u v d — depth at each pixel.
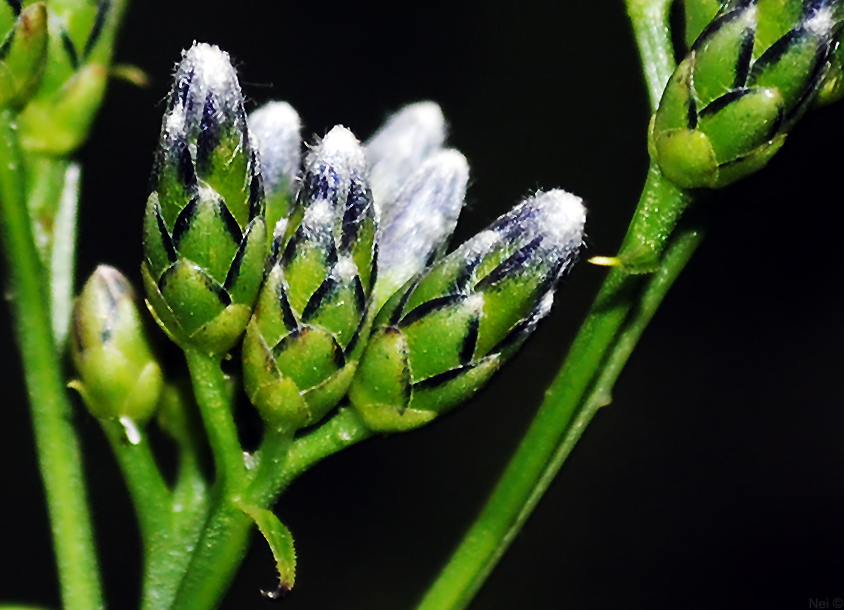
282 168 0.13
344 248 0.13
